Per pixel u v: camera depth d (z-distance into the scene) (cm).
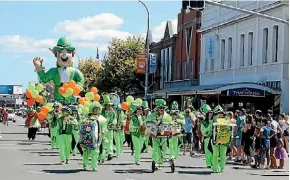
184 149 2478
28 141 3147
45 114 2522
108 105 2072
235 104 4022
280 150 1917
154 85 6588
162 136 1691
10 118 7269
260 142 1920
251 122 2002
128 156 2272
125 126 2188
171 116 1759
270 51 3881
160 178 1567
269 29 3906
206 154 1872
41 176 1561
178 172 1734
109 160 2080
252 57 4162
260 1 4041
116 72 6562
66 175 1590
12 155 2247
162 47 6525
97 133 1688
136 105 1988
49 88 2909
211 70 4962
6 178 1510
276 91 3672
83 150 1722
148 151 2536
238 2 4409
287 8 3706
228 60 4594
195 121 2597
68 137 1908
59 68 2688
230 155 2238
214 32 4878
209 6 5012
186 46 5666
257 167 1938
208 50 4581
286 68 3716
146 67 4656
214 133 1753
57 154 2305
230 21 4481
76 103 2341
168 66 6297
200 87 4281
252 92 3634
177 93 4569
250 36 4228
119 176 1589
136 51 6681
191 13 5538
